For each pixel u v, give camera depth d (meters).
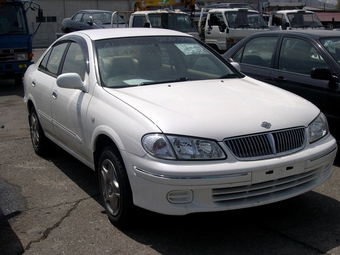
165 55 5.11
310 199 4.75
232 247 3.83
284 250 3.77
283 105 4.20
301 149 3.92
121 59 4.88
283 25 17.88
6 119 8.92
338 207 4.56
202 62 5.29
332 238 3.95
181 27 16.64
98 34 5.25
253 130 3.73
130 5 37.97
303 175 3.95
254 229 4.14
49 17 35.28
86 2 36.28
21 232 4.17
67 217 4.45
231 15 16.80
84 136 4.61
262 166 3.62
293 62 6.45
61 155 6.44
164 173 3.51
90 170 5.80
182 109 3.91
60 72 5.51
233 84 4.82
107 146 4.19
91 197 4.93
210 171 3.50
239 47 7.49
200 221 4.30
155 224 4.25
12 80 15.14
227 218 4.36
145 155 3.63
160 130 3.64
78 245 3.91
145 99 4.16
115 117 4.04
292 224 4.22
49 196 4.98
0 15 12.34
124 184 3.91
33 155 6.47
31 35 12.98
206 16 18.31
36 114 6.20
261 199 3.76
